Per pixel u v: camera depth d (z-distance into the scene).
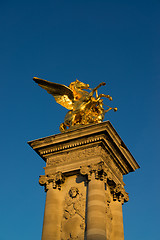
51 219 25.14
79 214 24.72
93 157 26.45
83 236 23.69
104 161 26.62
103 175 25.47
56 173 27.03
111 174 26.92
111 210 27.05
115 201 27.56
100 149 26.69
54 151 28.36
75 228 24.25
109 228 25.47
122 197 28.00
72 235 24.05
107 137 27.12
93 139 27.02
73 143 27.72
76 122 30.52
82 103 30.53
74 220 24.67
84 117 29.88
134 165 30.62
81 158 26.92
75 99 31.92
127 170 30.44
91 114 30.66
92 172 25.67
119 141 28.14
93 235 22.67
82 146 27.47
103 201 24.47
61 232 24.73
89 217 23.62
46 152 28.62
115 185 27.61
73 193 25.70
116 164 29.00
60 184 26.86
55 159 28.11
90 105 30.66
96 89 30.83
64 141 27.86
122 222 26.89
